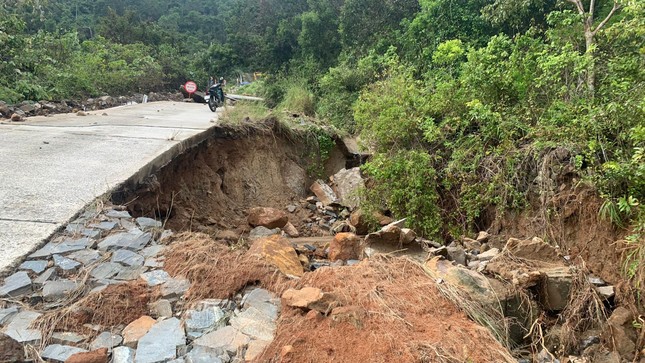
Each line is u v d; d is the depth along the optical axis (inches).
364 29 736.3
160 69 933.8
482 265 162.1
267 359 99.7
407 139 309.7
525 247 167.5
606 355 140.3
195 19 1851.6
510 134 254.4
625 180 194.1
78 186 196.5
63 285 125.8
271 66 1083.3
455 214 274.2
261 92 750.5
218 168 359.6
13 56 503.2
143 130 336.8
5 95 418.0
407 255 167.9
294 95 551.2
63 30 1077.8
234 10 1531.7
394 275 140.9
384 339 105.8
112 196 192.9
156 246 152.4
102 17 1358.3
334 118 520.1
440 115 311.6
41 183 198.4
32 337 105.2
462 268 144.3
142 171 227.8
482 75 278.8
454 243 235.8
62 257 140.2
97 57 730.2
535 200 234.1
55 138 288.7
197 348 103.7
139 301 121.9
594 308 153.9
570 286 154.1
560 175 223.0
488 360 105.3
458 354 104.3
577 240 209.0
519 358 131.3
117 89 700.7
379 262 149.6
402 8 721.6
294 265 152.5
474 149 271.4
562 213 216.4
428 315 121.1
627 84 213.5
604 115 214.8
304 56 904.3
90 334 109.7
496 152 254.5
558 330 144.0
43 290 122.8
